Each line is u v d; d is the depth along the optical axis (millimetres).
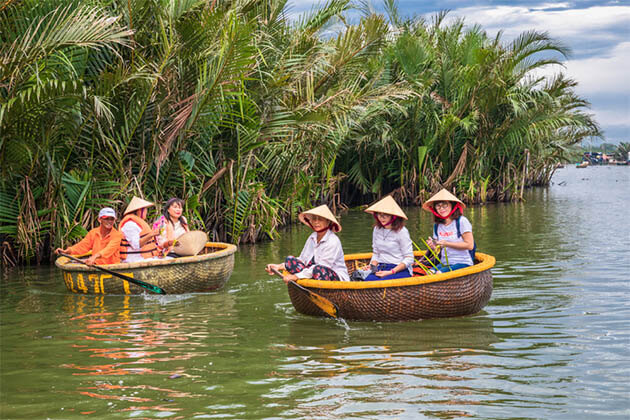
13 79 9789
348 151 24203
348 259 8453
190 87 11586
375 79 17547
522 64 23344
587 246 12047
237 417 4289
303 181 16750
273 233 14836
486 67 22219
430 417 4250
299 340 6164
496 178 24969
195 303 7887
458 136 23828
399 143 22594
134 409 4449
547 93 23906
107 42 10117
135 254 8781
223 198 13375
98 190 11250
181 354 5734
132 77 10148
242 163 13031
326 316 7070
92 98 10031
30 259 11438
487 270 7242
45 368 5391
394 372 5156
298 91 14156
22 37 10070
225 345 6020
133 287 8336
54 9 10211
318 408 4426
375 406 4449
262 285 9031
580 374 5047
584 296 7766
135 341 6184
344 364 5387
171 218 9227
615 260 10297
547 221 17016
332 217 7207
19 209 10875
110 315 7297
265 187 14500
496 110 23812
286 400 4578
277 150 14398
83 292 8523
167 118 11500
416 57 21656
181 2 11203
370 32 14969
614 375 5004
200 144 12547
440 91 23125
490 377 5008
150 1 11172
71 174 11125
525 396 4602
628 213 18781
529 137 23891
